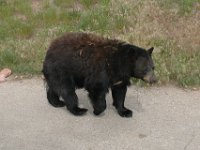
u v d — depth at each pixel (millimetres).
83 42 11430
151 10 16203
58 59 11445
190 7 16406
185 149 10523
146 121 11523
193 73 13352
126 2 16609
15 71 13875
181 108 12031
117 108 11734
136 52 11195
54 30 15562
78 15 16391
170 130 11180
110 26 15695
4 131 11344
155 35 15000
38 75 13719
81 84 11617
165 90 12828
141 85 12969
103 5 16609
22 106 12312
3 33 15719
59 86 11586
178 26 15562
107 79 11234
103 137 10969
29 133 11234
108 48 11266
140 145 10664
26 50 14711
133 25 15688
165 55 14250
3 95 12820
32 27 16000
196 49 14438
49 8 16750
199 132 11109
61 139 10961
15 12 16938
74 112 11758
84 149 10586
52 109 12109
